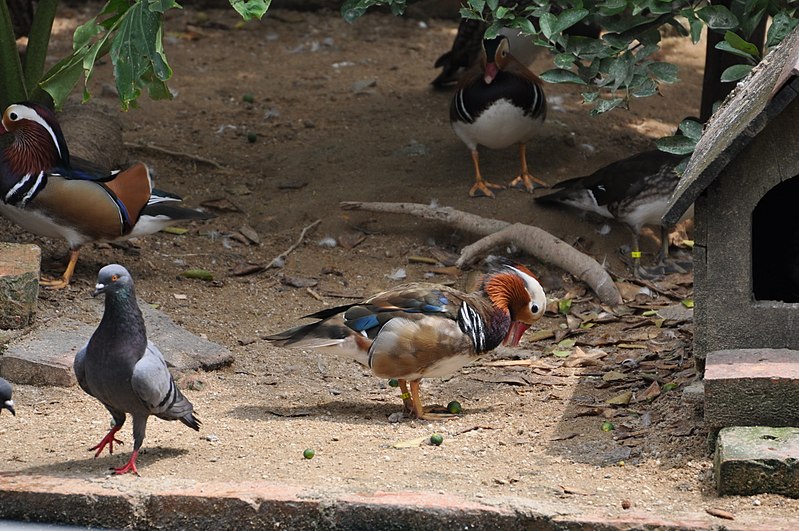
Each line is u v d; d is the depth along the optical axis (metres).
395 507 7.61
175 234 14.91
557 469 8.69
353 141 17.47
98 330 8.34
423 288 9.98
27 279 11.31
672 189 13.40
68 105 16.20
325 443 9.37
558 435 9.51
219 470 8.65
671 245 14.81
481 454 9.07
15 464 8.79
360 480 8.39
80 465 8.76
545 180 16.03
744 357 8.84
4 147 12.60
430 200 15.50
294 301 13.43
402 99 19.17
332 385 11.27
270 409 10.38
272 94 19.53
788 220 10.96
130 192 12.51
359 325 9.86
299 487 7.98
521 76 14.85
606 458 8.90
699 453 8.77
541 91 15.05
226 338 12.33
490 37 11.99
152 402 8.34
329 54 21.62
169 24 22.83
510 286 10.23
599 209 14.15
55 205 12.28
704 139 10.30
